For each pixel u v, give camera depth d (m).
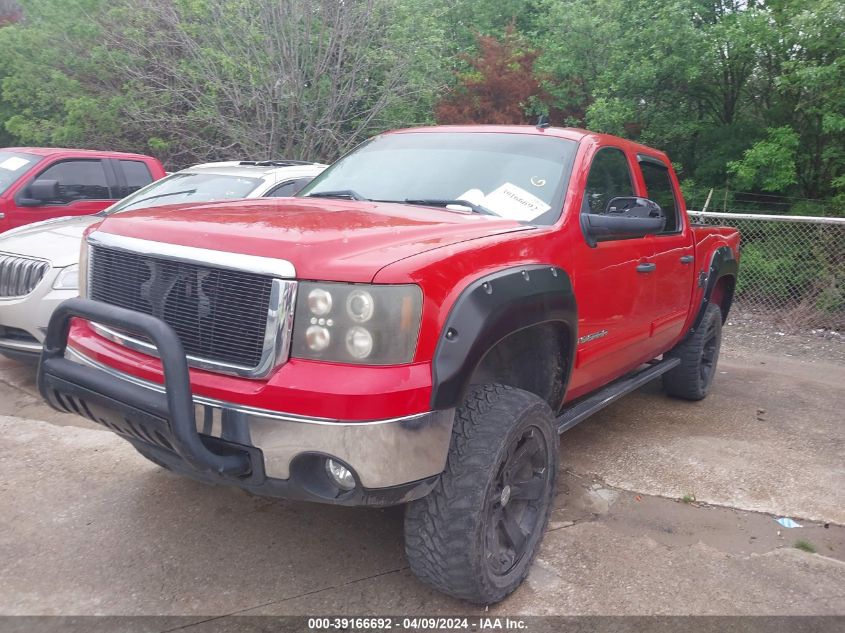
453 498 2.89
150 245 2.93
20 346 5.38
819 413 6.12
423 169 4.16
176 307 2.88
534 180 3.93
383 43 13.08
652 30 12.78
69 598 3.06
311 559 3.45
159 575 3.26
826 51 11.56
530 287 3.15
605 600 3.23
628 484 4.46
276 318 2.63
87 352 3.15
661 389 6.65
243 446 2.67
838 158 12.09
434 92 14.09
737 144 13.25
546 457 3.37
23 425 4.91
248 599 3.12
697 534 3.89
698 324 5.91
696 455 4.97
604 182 4.30
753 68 13.29
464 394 2.79
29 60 15.05
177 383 2.59
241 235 2.82
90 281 3.26
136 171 8.76
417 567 3.02
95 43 14.51
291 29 12.25
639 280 4.43
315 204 3.69
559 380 3.71
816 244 9.81
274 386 2.60
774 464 4.88
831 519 4.13
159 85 14.02
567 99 15.40
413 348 2.67
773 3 12.53
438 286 2.76
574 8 14.85
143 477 4.21
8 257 5.47
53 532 3.57
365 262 2.66
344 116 13.04
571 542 3.72
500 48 16.22
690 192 13.46
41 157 7.91
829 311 9.67
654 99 13.89
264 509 3.90
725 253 6.16
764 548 3.78
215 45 12.84
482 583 2.97
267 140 12.59
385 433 2.58
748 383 7.06
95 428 4.91
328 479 2.73
